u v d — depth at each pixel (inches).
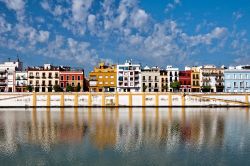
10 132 3678.6
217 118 4997.5
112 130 3791.8
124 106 7500.0
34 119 4916.3
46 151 2805.1
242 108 7199.8
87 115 5511.8
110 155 2672.2
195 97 7514.8
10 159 2583.7
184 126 4104.3
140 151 2790.4
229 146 2955.2
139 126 4111.7
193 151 2787.9
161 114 5674.2
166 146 2957.7
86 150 2829.7
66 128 3956.7
